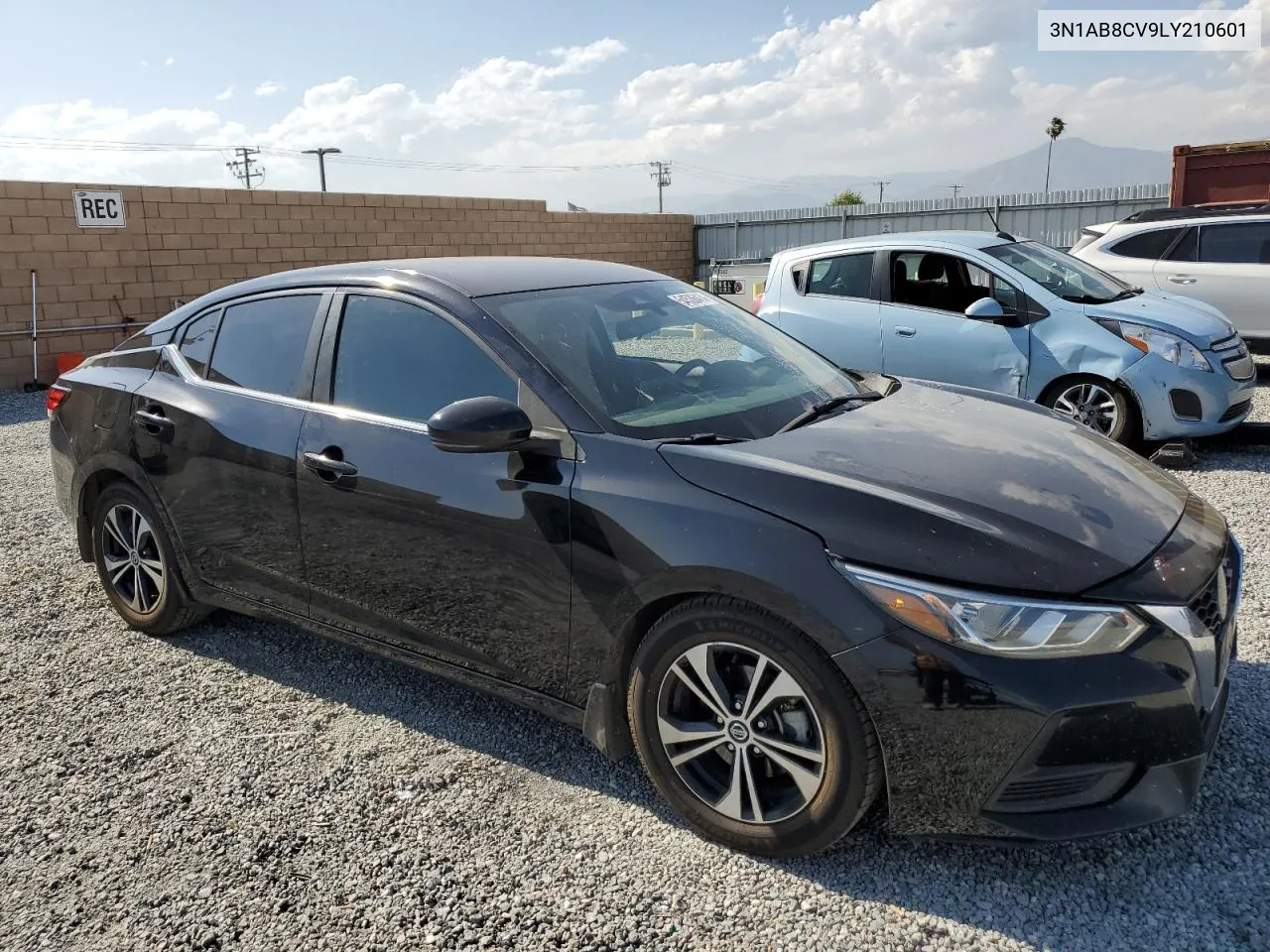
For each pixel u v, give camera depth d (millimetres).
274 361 3592
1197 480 6207
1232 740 3037
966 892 2438
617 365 3154
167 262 13312
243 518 3574
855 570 2326
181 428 3727
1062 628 2221
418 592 3123
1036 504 2510
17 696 3688
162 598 4055
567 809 2865
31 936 2410
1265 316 9523
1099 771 2238
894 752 2309
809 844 2492
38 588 4852
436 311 3211
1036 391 6773
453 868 2613
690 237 22656
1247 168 14109
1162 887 2422
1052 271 7176
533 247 18828
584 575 2721
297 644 4125
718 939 2316
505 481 2873
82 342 12531
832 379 3639
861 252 7570
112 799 2986
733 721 2555
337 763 3162
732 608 2484
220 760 3199
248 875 2613
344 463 3217
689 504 2566
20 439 8812
